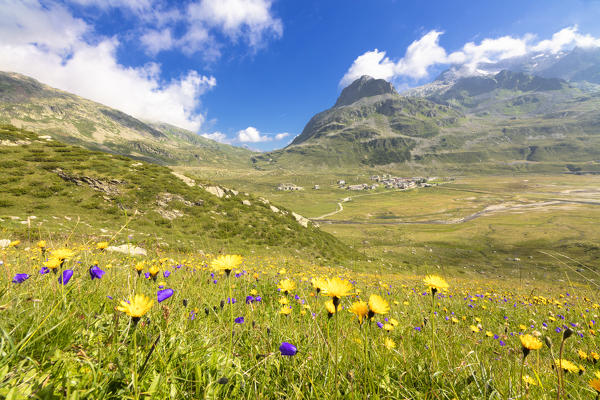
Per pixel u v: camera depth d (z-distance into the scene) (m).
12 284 2.14
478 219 127.81
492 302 8.09
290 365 1.75
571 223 100.50
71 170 30.91
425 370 1.88
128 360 1.47
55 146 37.09
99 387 1.19
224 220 33.06
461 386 1.76
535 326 5.23
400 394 1.63
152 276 2.32
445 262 58.69
